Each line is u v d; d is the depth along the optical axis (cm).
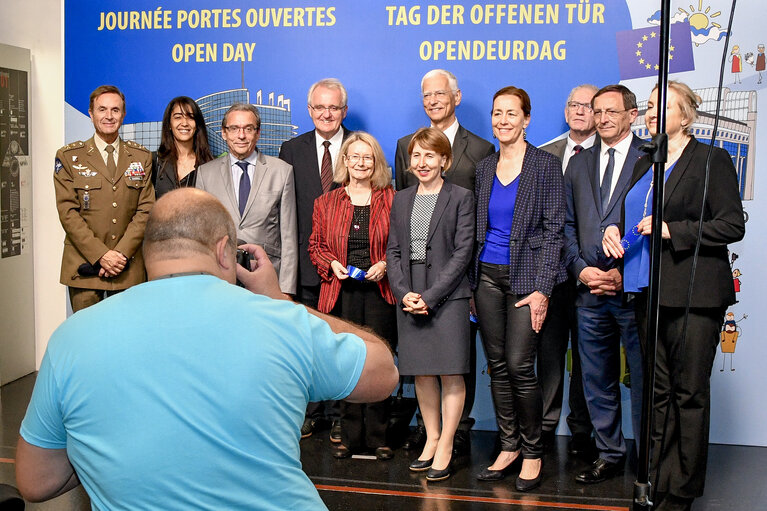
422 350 366
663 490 330
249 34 450
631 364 372
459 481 368
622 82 420
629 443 425
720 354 418
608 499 347
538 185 358
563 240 365
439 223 365
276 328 141
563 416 436
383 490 356
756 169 405
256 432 133
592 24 420
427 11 434
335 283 394
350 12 440
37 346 532
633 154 370
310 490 143
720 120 409
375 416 398
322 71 446
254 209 414
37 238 523
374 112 443
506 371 370
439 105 411
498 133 363
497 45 429
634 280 334
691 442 319
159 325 134
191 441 129
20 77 498
